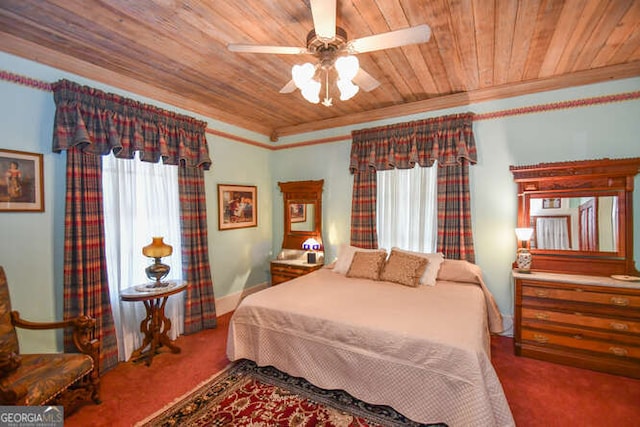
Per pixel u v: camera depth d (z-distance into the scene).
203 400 2.15
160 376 2.48
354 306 2.43
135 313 2.93
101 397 2.19
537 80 2.91
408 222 3.68
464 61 2.53
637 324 2.35
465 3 1.80
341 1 1.77
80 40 2.18
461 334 1.91
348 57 1.67
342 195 4.19
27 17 1.89
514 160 3.14
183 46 2.27
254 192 4.45
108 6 1.79
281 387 2.30
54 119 2.37
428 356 1.85
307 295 2.73
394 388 1.94
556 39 2.19
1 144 2.15
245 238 4.31
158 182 3.15
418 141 3.53
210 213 3.79
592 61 2.54
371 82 2.17
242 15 1.91
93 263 2.51
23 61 2.24
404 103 3.55
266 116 4.04
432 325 2.04
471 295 2.70
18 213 2.22
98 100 2.58
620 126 2.72
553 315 2.63
